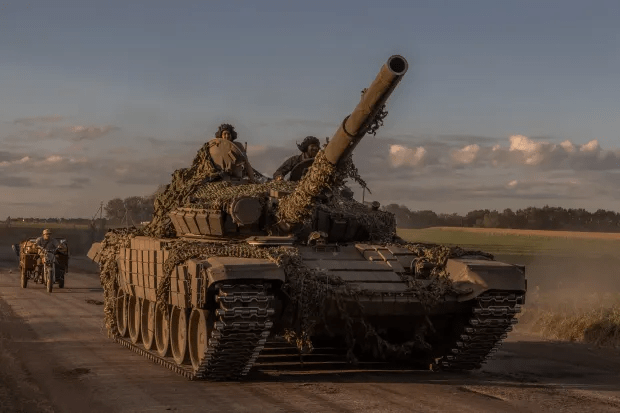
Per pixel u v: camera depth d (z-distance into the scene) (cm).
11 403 1102
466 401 1158
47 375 1371
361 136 1215
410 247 1515
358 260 1455
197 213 1537
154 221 1767
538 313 2120
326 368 1482
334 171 1300
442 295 1355
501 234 5738
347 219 1591
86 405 1120
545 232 5953
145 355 1617
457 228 6356
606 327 1830
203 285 1254
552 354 1664
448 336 1457
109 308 1903
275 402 1147
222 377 1337
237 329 1241
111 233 2050
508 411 1090
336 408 1104
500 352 1686
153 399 1169
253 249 1349
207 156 1753
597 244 4838
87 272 4347
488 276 1359
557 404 1144
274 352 1658
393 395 1204
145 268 1603
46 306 2545
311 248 1477
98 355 1636
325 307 1330
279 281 1276
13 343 1758
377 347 1526
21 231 9581
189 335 1380
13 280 3775
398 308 1352
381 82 1092
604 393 1234
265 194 1530
